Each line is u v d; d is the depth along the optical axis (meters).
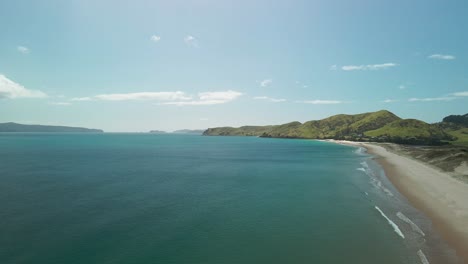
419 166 70.94
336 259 21.91
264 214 33.62
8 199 40.47
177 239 26.09
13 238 26.12
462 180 49.09
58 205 37.38
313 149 155.00
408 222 29.48
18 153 119.06
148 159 101.56
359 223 29.88
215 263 21.52
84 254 22.98
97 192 45.62
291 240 25.70
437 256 21.83
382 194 42.84
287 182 54.94
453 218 29.97
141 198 41.66
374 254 22.53
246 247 24.33
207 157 110.50
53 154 116.31
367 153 124.25
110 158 103.25
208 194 44.41
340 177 60.50
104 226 29.42
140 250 23.78
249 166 81.69
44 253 23.08
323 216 32.56
